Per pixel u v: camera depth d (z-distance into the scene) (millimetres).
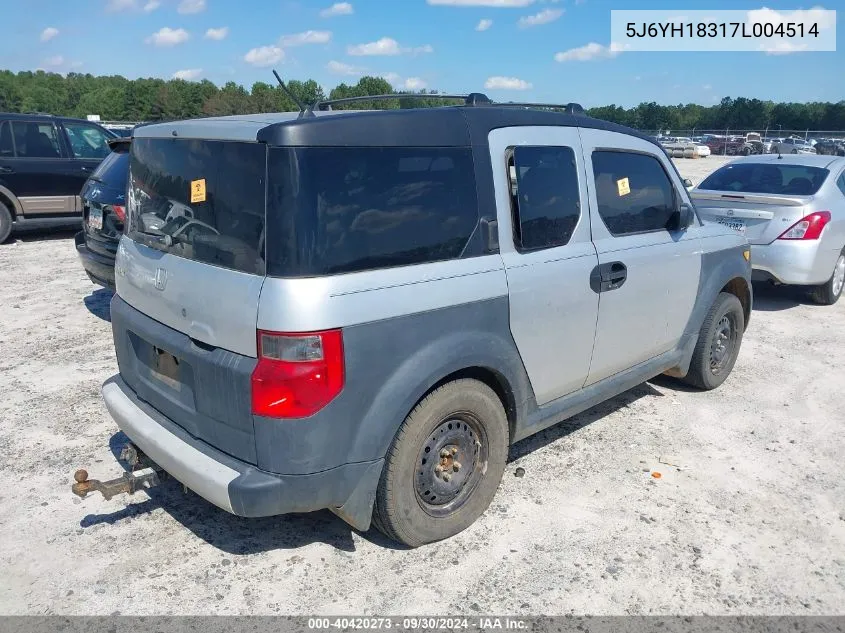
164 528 3484
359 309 2760
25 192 10445
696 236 4762
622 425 4766
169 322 3146
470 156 3244
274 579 3115
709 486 3980
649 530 3533
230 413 2814
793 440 4598
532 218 3527
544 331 3582
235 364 2760
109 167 6430
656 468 4172
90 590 3018
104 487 3170
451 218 3143
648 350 4512
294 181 2652
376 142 2889
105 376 5422
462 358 3133
